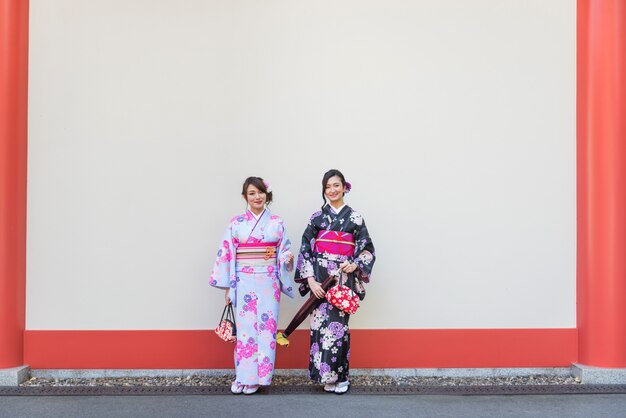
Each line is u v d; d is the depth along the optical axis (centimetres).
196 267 437
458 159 439
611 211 422
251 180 398
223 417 356
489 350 436
